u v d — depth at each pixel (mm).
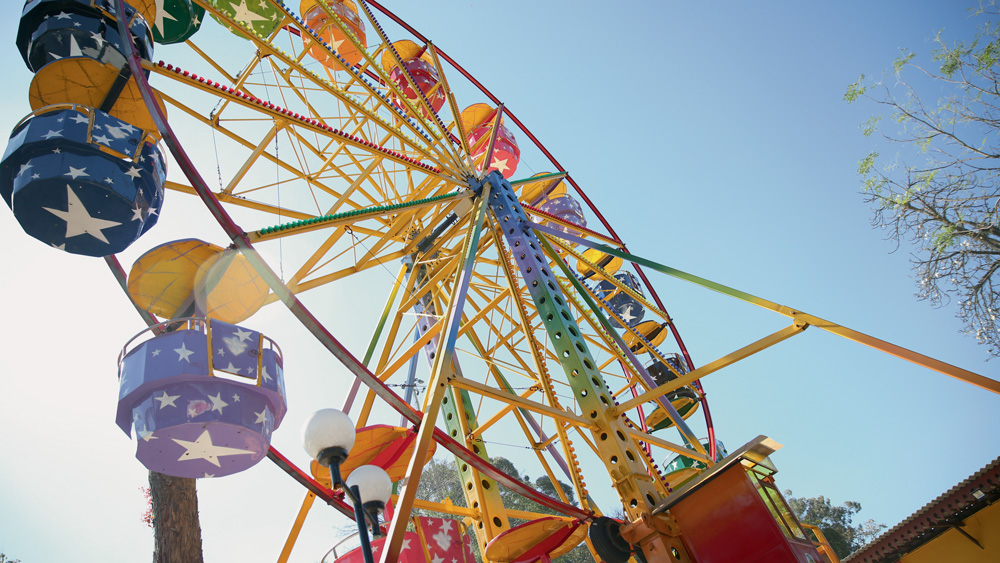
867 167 16312
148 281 9406
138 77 8414
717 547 8312
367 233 13203
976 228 14891
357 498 6602
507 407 13227
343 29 12219
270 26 14531
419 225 15211
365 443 10805
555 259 14039
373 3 15766
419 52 18078
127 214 8422
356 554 10195
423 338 12805
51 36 9242
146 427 7156
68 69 9023
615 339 14219
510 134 19234
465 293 9867
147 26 10320
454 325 9062
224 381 7469
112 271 9688
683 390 19141
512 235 13289
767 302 10203
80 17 9367
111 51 9391
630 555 9320
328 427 6746
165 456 7465
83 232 8469
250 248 7785
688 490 8703
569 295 13680
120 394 7277
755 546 8055
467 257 10891
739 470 8445
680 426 13297
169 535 9422
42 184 7863
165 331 8336
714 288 11094
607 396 10781
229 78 13148
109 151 8250
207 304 9703
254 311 10211
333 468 6633
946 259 15203
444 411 13781
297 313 7906
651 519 8844
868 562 16141
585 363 11172
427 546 10516
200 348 7461
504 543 10508
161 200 9102
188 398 7250
